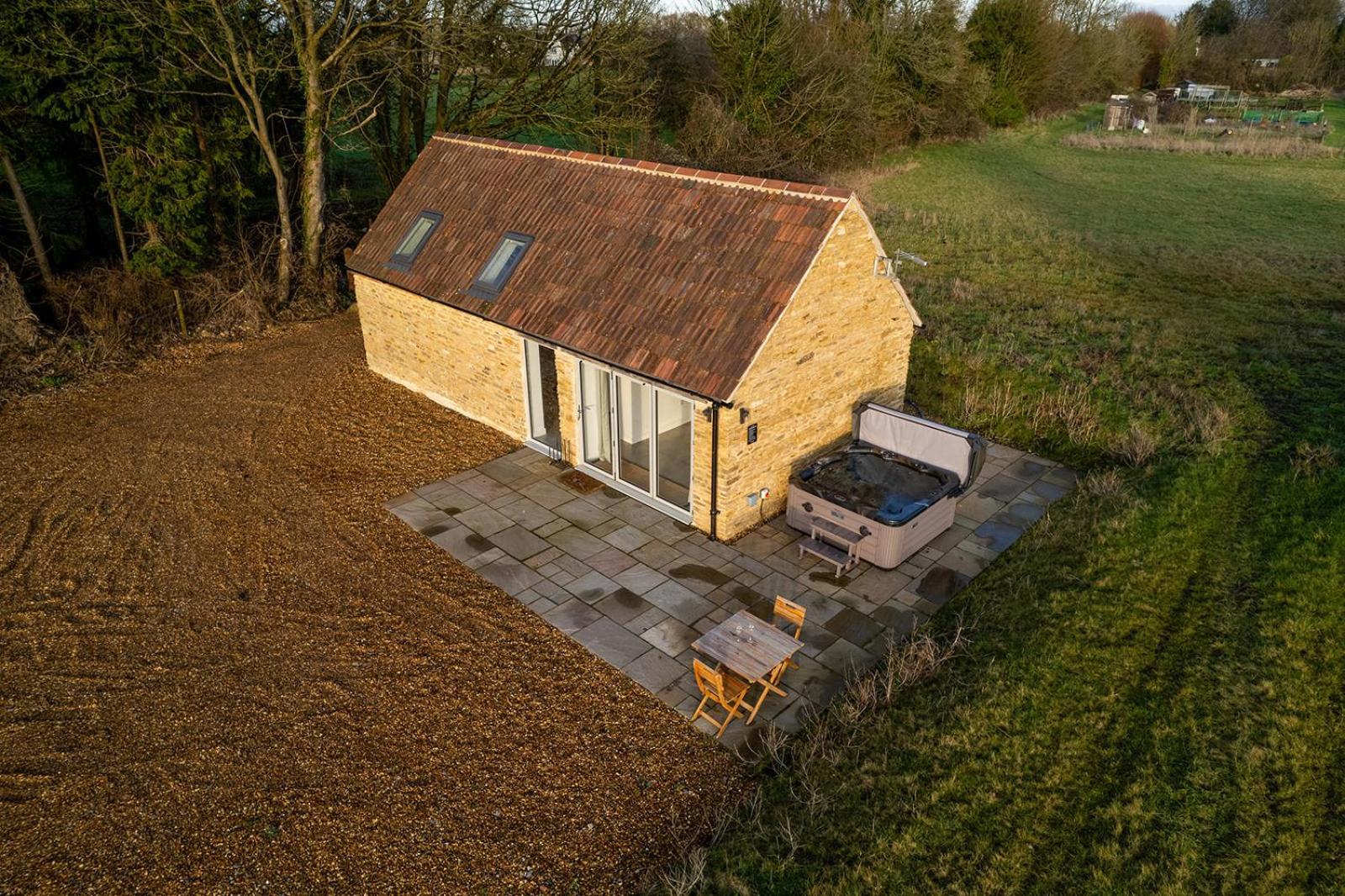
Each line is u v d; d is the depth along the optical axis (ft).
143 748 29.22
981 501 45.60
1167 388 55.11
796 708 31.04
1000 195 121.29
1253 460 46.34
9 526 42.47
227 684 32.19
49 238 69.67
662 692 31.86
